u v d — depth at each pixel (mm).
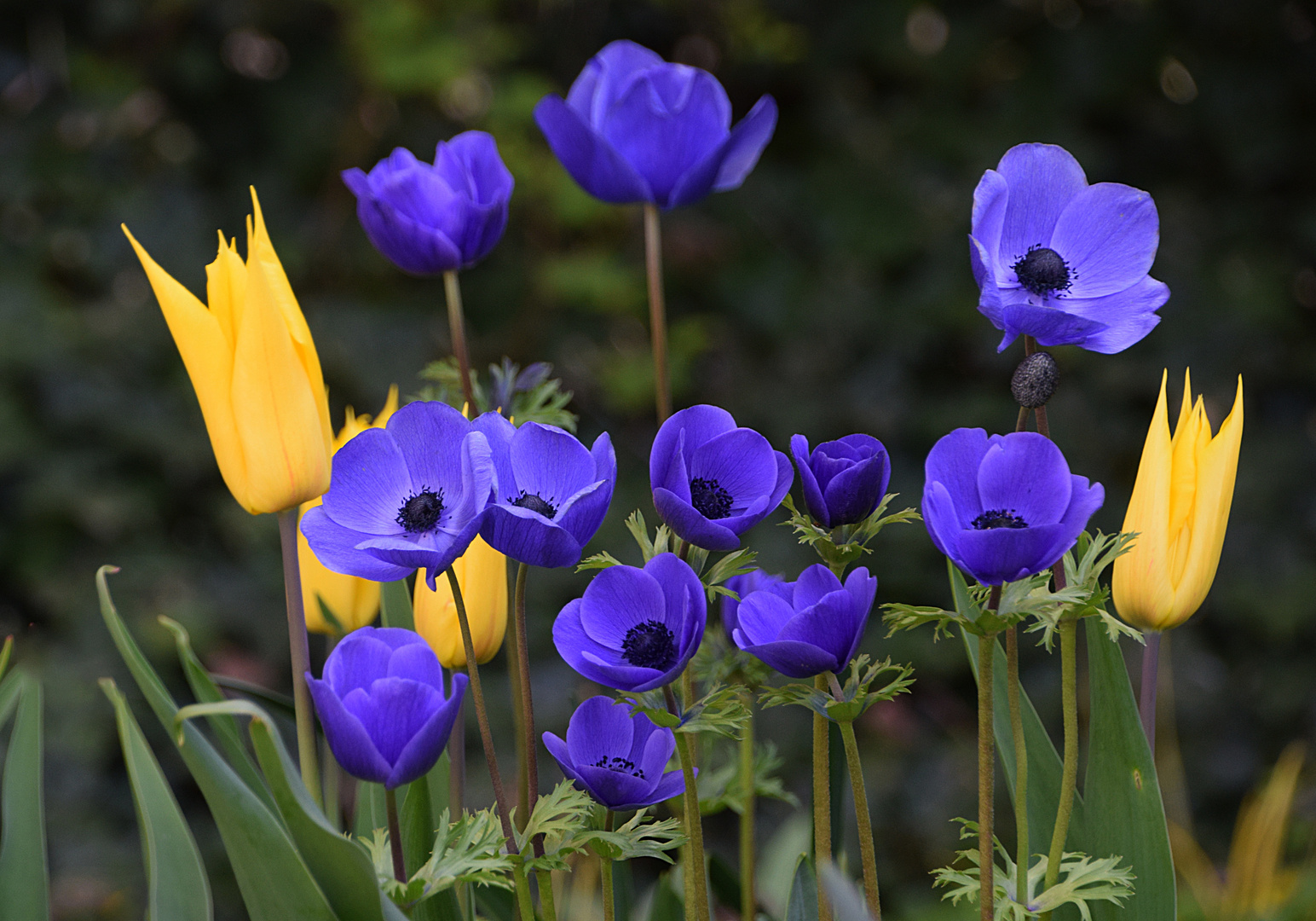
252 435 1262
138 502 3570
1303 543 3908
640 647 1231
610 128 1396
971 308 4160
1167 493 1259
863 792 1241
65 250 3963
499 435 1250
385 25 4168
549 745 1256
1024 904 1245
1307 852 2523
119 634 1229
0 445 3455
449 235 1389
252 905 1232
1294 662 3844
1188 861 2424
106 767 3307
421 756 1223
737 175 1435
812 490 1239
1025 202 1270
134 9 4168
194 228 4070
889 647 3541
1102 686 1276
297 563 1279
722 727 1230
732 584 1306
